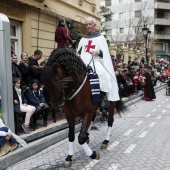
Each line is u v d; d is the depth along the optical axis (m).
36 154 5.87
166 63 34.38
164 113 10.79
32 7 11.45
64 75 4.38
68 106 4.80
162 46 51.19
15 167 5.14
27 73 7.65
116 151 5.93
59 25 9.36
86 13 17.52
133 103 13.30
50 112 9.52
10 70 5.96
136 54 28.41
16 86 6.69
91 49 5.37
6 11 10.12
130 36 42.19
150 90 14.80
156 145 6.33
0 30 5.80
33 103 6.92
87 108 4.78
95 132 7.73
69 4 14.70
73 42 9.61
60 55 4.39
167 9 48.81
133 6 48.66
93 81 4.89
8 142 5.44
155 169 4.89
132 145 6.36
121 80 12.91
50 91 4.15
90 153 5.04
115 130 7.91
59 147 6.38
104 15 35.53
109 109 6.16
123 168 4.96
